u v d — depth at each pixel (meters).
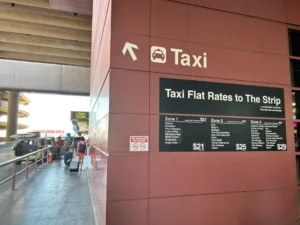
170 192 3.84
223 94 4.37
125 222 3.56
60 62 22.55
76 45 20.22
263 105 4.64
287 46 5.02
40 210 5.39
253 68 4.66
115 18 3.84
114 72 3.75
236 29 4.63
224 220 4.10
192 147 4.06
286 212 4.53
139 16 3.98
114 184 3.57
